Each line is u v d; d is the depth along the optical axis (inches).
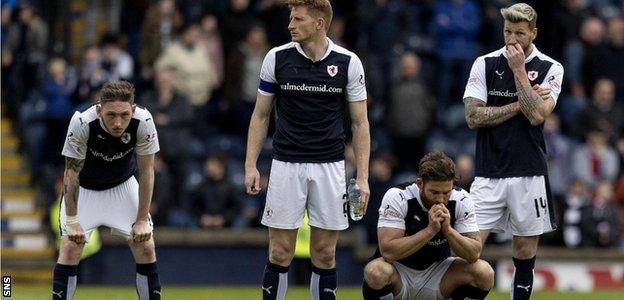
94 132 1278.3
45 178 2484.0
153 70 2514.8
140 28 2674.7
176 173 2372.0
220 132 2573.8
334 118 1304.1
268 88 1307.8
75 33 2812.5
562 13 2800.2
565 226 2417.6
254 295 2031.3
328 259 1320.1
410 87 2492.6
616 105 2640.3
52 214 2297.0
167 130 2369.6
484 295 1316.4
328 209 1305.4
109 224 1338.6
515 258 1380.4
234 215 2321.6
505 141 1355.8
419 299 1330.0
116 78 2464.3
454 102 2689.5
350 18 2645.2
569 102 2706.7
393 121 2486.5
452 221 1294.3
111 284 2197.3
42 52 2625.5
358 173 1306.6
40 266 2300.7
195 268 2237.9
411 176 2468.0
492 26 2704.2
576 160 2541.8
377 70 2561.5
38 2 2748.5
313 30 1282.0
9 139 2600.9
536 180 1357.0
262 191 2335.1
